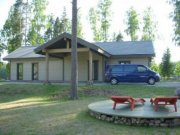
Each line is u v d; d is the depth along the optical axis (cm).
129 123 1004
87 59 3058
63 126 1003
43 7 5462
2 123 1087
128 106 1216
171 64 4459
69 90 2045
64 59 3181
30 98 1934
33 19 5453
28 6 5497
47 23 5591
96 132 917
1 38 5666
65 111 1259
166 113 1031
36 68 3338
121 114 1026
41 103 1600
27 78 3378
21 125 1041
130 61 2986
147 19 5975
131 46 3153
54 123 1048
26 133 941
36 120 1105
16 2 5525
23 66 3403
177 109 1120
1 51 5653
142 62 2959
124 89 2145
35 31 5456
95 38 5794
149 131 920
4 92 2228
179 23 3672
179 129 938
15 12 5534
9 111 1334
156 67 4797
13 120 1125
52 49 2616
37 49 2619
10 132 960
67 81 3053
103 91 2009
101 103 1338
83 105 1420
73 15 1888
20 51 3650
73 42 1872
